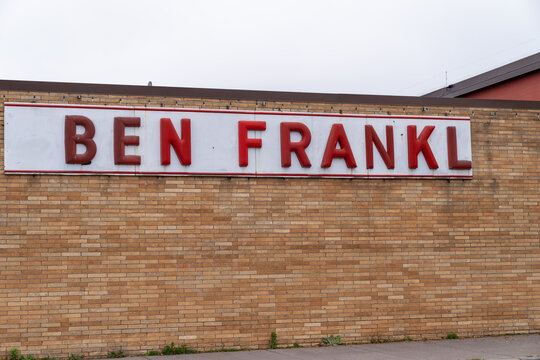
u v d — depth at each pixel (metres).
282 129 13.95
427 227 14.63
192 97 13.62
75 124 12.98
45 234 12.72
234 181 13.71
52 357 12.55
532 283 15.13
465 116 15.09
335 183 14.23
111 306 12.89
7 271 12.51
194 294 13.32
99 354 12.76
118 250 13.01
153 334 13.05
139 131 13.28
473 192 14.98
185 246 13.34
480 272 14.85
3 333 12.41
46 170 12.77
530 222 15.23
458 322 14.65
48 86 12.95
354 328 14.08
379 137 14.52
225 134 13.69
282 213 13.88
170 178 13.37
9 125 12.70
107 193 13.05
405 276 14.43
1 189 12.61
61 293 12.69
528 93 19.83
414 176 14.61
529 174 15.34
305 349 13.41
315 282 13.95
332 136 14.17
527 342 14.03
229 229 13.60
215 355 12.77
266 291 13.69
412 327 14.40
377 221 14.38
